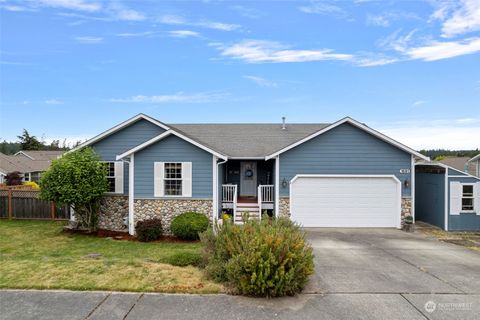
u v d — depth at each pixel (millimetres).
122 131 14633
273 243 5992
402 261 8484
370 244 10758
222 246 6598
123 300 5508
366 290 6152
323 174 14078
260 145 16734
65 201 12820
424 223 15461
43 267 7039
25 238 12703
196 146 13297
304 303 5508
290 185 14125
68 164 12945
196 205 13375
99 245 11523
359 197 14062
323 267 7824
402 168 13977
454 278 6969
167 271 6883
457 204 13781
